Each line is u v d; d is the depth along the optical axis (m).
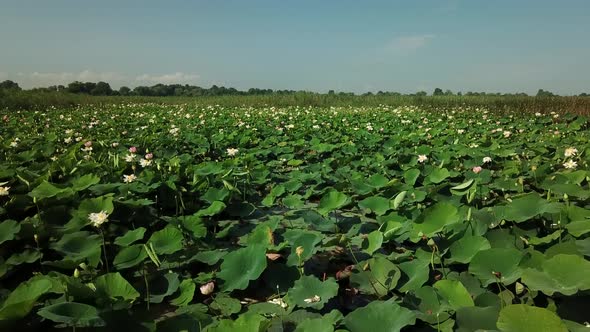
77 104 29.28
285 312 2.90
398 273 3.20
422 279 3.06
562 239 3.42
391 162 7.14
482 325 2.43
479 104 24.19
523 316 2.07
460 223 3.72
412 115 18.20
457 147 8.47
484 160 6.23
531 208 3.79
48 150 8.01
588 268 2.42
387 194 5.30
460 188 4.59
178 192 5.25
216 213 4.60
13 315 2.38
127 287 2.83
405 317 2.41
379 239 3.56
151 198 5.39
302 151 9.48
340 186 5.73
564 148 7.70
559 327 2.00
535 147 8.20
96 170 6.33
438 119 16.30
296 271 3.42
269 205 5.11
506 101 22.75
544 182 5.15
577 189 4.42
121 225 4.40
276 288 3.29
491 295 2.74
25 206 4.61
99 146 8.88
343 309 3.08
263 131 12.45
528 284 2.54
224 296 3.20
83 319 2.29
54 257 3.74
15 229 3.63
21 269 3.57
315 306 2.83
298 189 6.02
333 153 8.69
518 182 5.36
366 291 3.19
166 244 3.66
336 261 3.90
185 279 3.39
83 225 4.09
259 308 3.02
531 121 14.98
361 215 5.22
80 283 2.79
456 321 2.48
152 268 3.73
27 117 16.98
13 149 8.70
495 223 3.95
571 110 19.22
